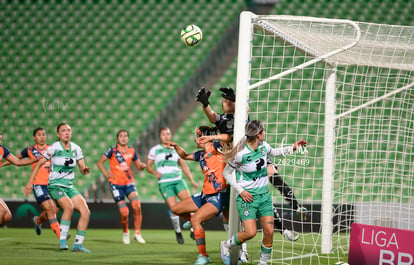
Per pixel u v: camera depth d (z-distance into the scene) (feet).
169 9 205.87
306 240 93.61
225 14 204.44
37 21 201.67
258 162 56.85
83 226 75.97
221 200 62.54
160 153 94.27
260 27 64.49
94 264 62.69
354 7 199.72
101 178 148.97
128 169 93.04
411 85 80.74
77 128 169.68
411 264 52.26
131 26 200.85
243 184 57.26
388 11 198.08
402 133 134.31
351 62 76.43
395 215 92.27
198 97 61.52
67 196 77.05
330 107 77.36
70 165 76.69
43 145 88.84
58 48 195.11
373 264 55.57
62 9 204.44
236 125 60.75
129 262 64.95
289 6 201.67
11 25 200.54
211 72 181.68
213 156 63.21
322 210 76.79
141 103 177.17
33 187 83.46
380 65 76.38
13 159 75.05
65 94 181.06
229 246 59.26
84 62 190.80
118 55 192.85
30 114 174.91
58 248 79.82
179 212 65.67
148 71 187.11
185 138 160.04
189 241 95.04
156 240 96.53
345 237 93.71
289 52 174.81
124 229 90.74
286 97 163.84
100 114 173.99
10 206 121.60
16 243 87.30
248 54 62.13
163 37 197.36
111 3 206.49
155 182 147.43
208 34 197.88
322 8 200.13
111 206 120.98
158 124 166.71
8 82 186.09
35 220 93.76
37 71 188.65
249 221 56.75
